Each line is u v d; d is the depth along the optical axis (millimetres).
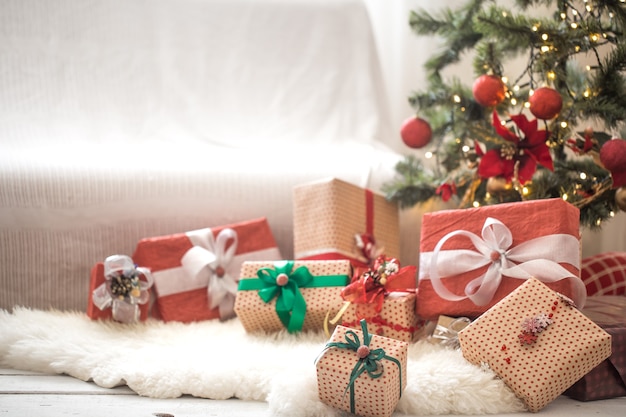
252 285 1862
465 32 2057
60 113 2352
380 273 1785
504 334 1575
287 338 1822
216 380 1599
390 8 2906
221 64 2500
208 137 2434
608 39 1871
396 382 1485
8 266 2029
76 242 2068
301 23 2553
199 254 2004
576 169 1949
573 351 1528
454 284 1756
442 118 2127
